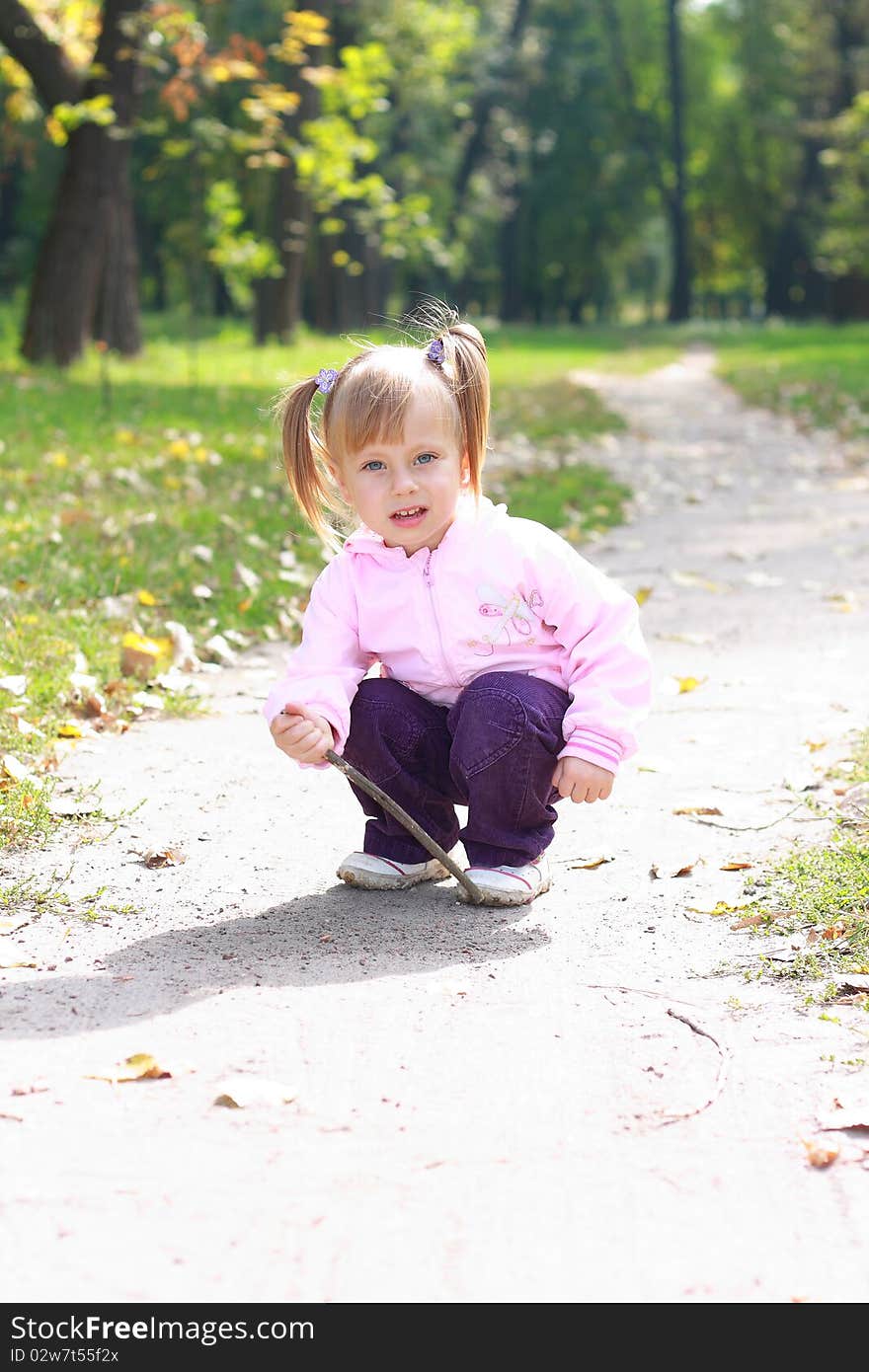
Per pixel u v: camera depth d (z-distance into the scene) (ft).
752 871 10.32
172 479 29.25
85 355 55.47
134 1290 5.56
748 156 170.81
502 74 131.95
